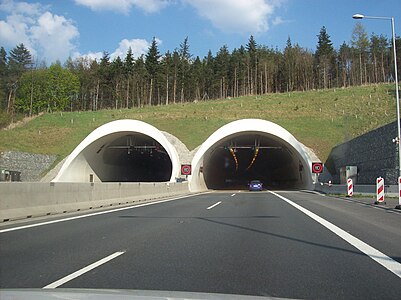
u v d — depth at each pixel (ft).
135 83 311.06
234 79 337.93
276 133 151.12
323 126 181.68
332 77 333.83
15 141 177.68
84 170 151.53
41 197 49.70
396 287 19.13
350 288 18.89
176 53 319.88
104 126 147.64
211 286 18.83
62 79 302.86
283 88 338.75
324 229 38.29
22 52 307.58
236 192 135.74
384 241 31.81
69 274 21.01
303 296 17.53
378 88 236.02
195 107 231.30
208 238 32.96
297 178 176.65
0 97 266.36
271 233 35.70
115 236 33.88
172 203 75.15
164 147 145.48
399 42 293.43
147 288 18.26
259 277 20.71
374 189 94.43
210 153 163.22
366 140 121.70
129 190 78.84
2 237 33.06
